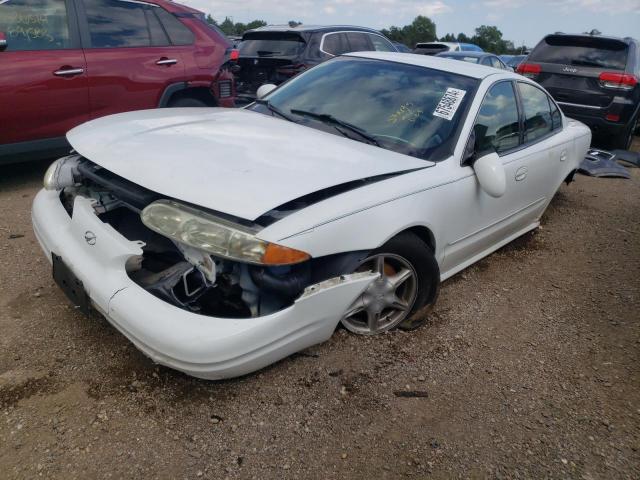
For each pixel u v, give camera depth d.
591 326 3.25
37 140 4.67
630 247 4.57
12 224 4.04
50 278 3.22
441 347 2.86
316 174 2.39
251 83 7.71
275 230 2.11
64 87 4.69
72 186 2.84
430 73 3.47
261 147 2.62
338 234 2.29
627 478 2.13
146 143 2.57
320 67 3.84
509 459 2.17
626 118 7.75
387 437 2.21
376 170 2.61
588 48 7.97
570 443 2.28
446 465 2.11
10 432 2.07
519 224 4.09
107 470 1.95
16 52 4.45
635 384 2.71
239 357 2.08
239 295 2.26
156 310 2.08
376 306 2.72
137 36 5.21
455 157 3.04
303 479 1.98
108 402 2.26
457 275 3.79
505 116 3.59
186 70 5.53
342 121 3.17
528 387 2.62
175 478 1.94
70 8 4.76
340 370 2.56
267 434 2.17
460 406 2.43
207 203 2.08
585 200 5.86
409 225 2.63
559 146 4.23
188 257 2.22
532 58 8.45
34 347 2.57
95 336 2.67
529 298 3.55
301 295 2.23
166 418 2.20
